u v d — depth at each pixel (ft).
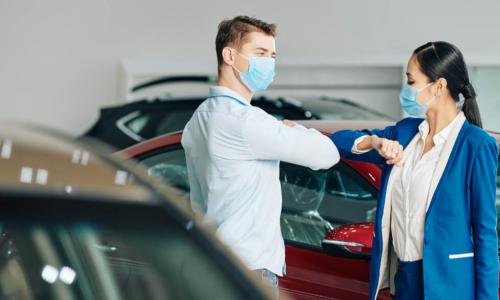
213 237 6.47
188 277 6.10
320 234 12.96
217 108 10.30
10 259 5.75
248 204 10.23
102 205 6.09
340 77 36.63
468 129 10.68
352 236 11.53
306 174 13.34
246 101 10.51
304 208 13.20
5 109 40.04
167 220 6.29
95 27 39.19
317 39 37.27
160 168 14.17
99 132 28.35
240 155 10.17
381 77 36.35
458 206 10.58
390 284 11.23
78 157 6.35
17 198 5.85
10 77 39.93
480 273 10.59
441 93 10.84
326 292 12.54
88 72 39.37
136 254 6.02
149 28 38.78
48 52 39.63
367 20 36.83
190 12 38.42
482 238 10.55
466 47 35.96
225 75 10.62
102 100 39.29
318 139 10.34
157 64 38.04
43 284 5.75
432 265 10.64
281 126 10.23
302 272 12.72
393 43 36.58
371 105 36.45
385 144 10.64
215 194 10.30
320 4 37.17
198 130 10.44
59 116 39.70
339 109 28.09
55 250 5.84
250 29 10.49
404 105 11.06
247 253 10.15
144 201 6.28
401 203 10.86
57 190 6.01
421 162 10.80
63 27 39.47
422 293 10.84
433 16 36.22
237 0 37.96
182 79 37.81
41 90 39.75
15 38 39.83
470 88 10.89
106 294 5.87
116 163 6.53
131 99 38.24
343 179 13.09
